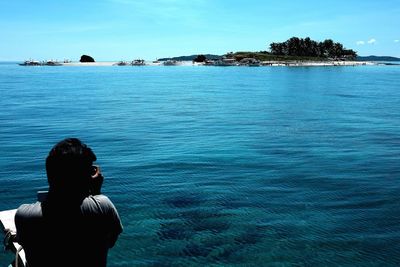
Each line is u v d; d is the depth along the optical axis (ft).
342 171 54.08
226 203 41.37
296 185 47.70
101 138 78.84
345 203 41.52
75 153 9.60
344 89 224.74
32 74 402.72
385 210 39.50
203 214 38.34
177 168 55.42
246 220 36.94
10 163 57.16
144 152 66.08
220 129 90.68
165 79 326.24
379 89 224.53
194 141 76.13
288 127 93.50
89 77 347.77
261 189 46.09
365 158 61.87
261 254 30.55
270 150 67.72
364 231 34.55
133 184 47.73
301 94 192.95
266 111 126.21
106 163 58.29
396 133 84.99
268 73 436.35
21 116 110.11
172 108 134.51
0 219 15.31
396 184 48.06
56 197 9.52
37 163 57.21
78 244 9.49
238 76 373.81
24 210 9.73
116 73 438.81
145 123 99.71
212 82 288.30
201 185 47.52
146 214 38.17
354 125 96.73
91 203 9.68
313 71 490.49
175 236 33.45
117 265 28.91
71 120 103.35
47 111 122.21
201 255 30.45
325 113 120.67
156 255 30.32
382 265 28.99
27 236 9.58
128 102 153.48
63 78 328.49
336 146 71.15
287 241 32.65
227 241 32.71
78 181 9.57
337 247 31.60
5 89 211.61
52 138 77.66
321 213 38.68
